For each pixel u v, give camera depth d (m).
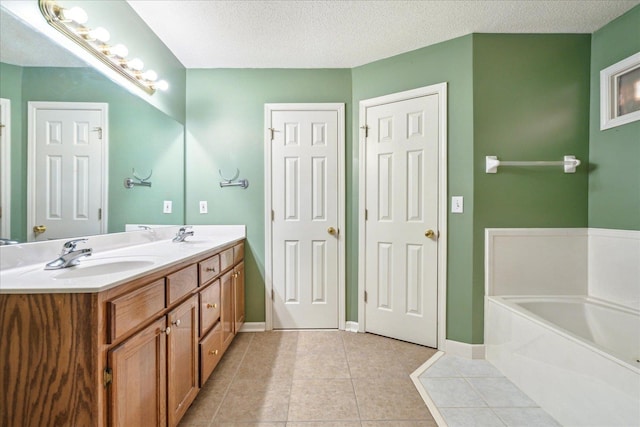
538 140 2.08
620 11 1.85
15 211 1.18
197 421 1.45
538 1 1.75
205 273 1.68
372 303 2.47
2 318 0.89
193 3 1.76
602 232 2.00
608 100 1.97
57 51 1.32
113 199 1.70
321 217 2.55
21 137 1.20
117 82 1.69
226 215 2.55
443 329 2.17
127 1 1.75
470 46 2.07
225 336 2.02
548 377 1.51
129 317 1.01
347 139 2.54
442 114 2.16
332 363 2.00
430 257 2.22
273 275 2.57
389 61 2.38
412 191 2.29
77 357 0.89
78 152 1.47
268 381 1.79
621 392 1.17
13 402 0.89
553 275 2.09
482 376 1.85
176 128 2.39
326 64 2.50
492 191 2.08
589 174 2.09
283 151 2.55
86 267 1.23
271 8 1.81
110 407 0.93
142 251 1.59
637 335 1.73
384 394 1.66
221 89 2.55
